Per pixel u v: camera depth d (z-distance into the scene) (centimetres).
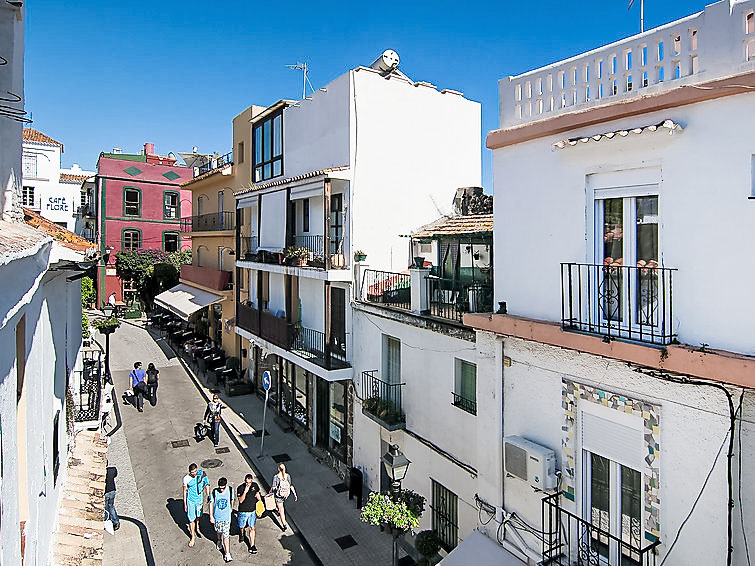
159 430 1739
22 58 527
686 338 536
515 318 709
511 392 728
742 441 476
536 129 680
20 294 357
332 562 1062
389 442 1231
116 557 1052
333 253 1530
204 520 1206
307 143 1658
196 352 2541
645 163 566
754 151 481
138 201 4100
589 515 626
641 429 562
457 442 1003
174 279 3816
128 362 2602
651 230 573
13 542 395
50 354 679
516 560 705
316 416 1596
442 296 1116
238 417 1881
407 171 1545
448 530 1034
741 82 480
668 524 537
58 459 763
